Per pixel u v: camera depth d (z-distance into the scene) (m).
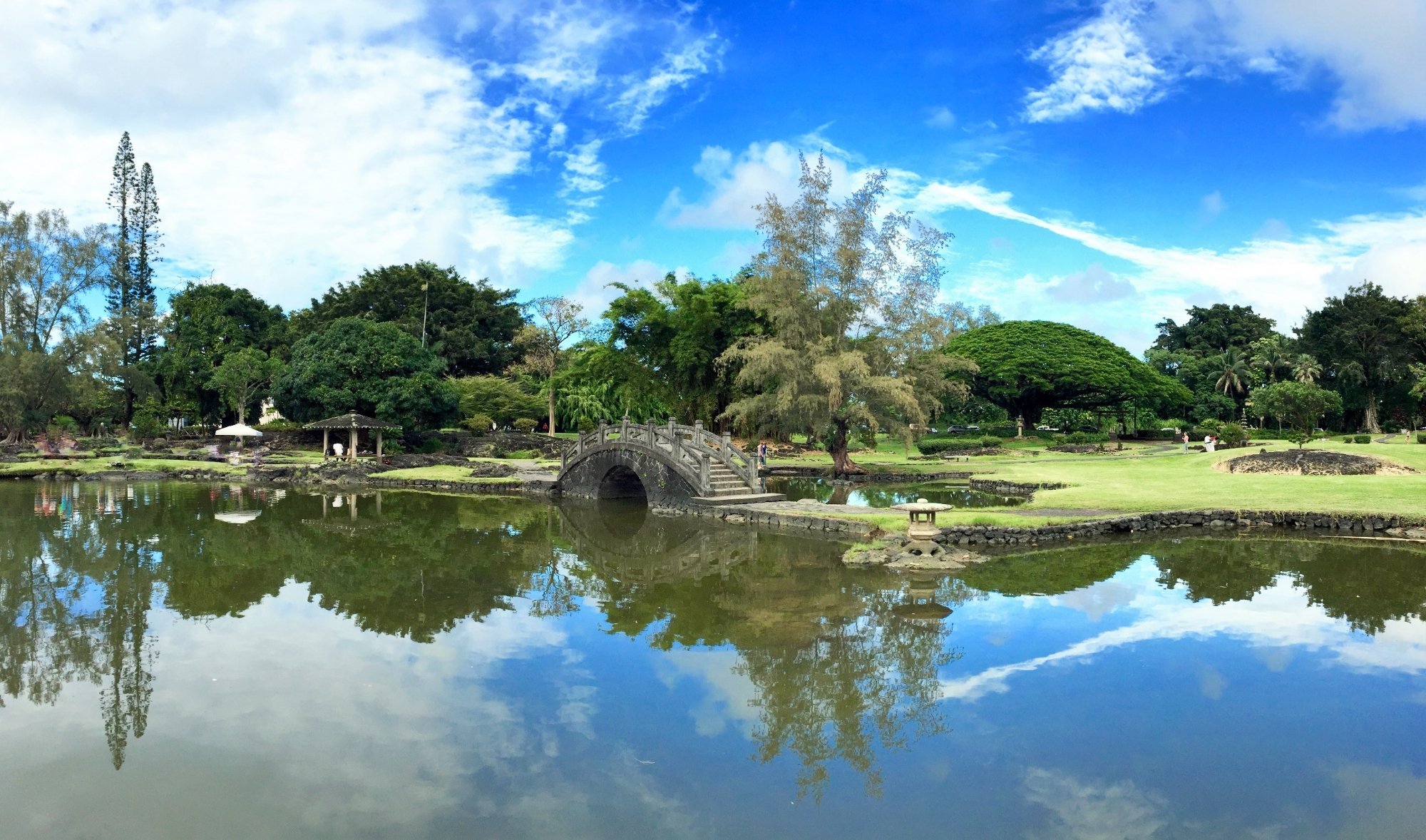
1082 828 6.33
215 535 21.42
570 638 11.48
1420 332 69.00
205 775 7.22
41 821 6.45
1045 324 69.44
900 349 37.16
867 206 36.69
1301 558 17.03
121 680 9.75
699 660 10.45
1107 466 37.84
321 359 49.31
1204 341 89.19
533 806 6.66
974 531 18.52
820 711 8.76
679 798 6.83
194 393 60.00
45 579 15.55
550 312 62.72
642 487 31.62
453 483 35.44
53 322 49.88
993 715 8.61
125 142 62.81
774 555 17.83
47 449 45.66
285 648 11.03
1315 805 6.68
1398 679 9.61
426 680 9.73
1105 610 12.75
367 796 6.83
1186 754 7.65
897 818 6.48
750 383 37.69
